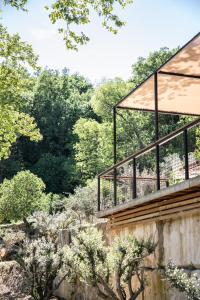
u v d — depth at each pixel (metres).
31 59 16.47
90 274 8.27
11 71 16.25
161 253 8.42
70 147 65.94
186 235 7.64
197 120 6.86
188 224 7.60
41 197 33.47
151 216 8.73
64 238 14.25
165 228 8.34
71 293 12.72
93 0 11.19
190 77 9.47
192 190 7.12
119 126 51.31
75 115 71.56
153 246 8.19
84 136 55.16
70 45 11.98
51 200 41.75
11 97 16.64
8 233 21.59
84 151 55.06
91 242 8.42
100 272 8.30
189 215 7.57
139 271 8.99
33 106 70.88
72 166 58.47
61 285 13.70
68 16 11.48
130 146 50.50
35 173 62.09
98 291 8.33
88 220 22.72
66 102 72.00
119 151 50.78
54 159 62.94
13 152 64.75
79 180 57.47
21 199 32.19
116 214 10.50
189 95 10.67
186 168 7.27
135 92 10.31
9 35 16.02
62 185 61.03
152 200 8.30
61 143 69.44
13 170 62.41
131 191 13.43
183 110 11.77
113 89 55.34
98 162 53.34
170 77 9.56
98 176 11.49
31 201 32.44
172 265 6.35
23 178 32.94
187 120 42.03
